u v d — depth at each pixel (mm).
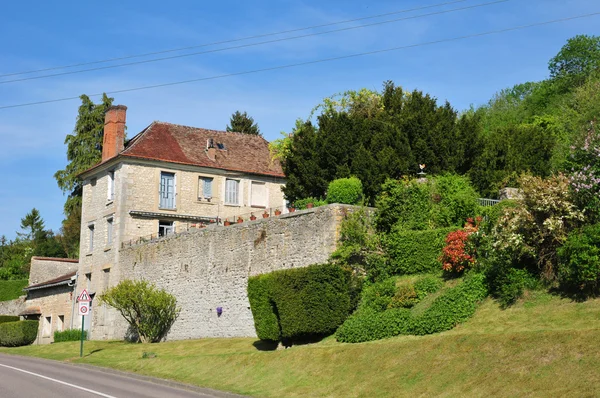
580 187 19094
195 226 33938
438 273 22547
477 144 30469
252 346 25125
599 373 13469
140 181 38750
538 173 32375
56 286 44094
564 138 41531
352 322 21938
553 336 15398
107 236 39500
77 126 61438
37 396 16562
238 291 28375
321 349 20203
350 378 17484
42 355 31703
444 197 25141
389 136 30469
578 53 54156
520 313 18328
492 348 16062
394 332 20422
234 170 41000
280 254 26531
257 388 18594
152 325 32875
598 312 16688
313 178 31562
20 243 78688
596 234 17594
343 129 31484
